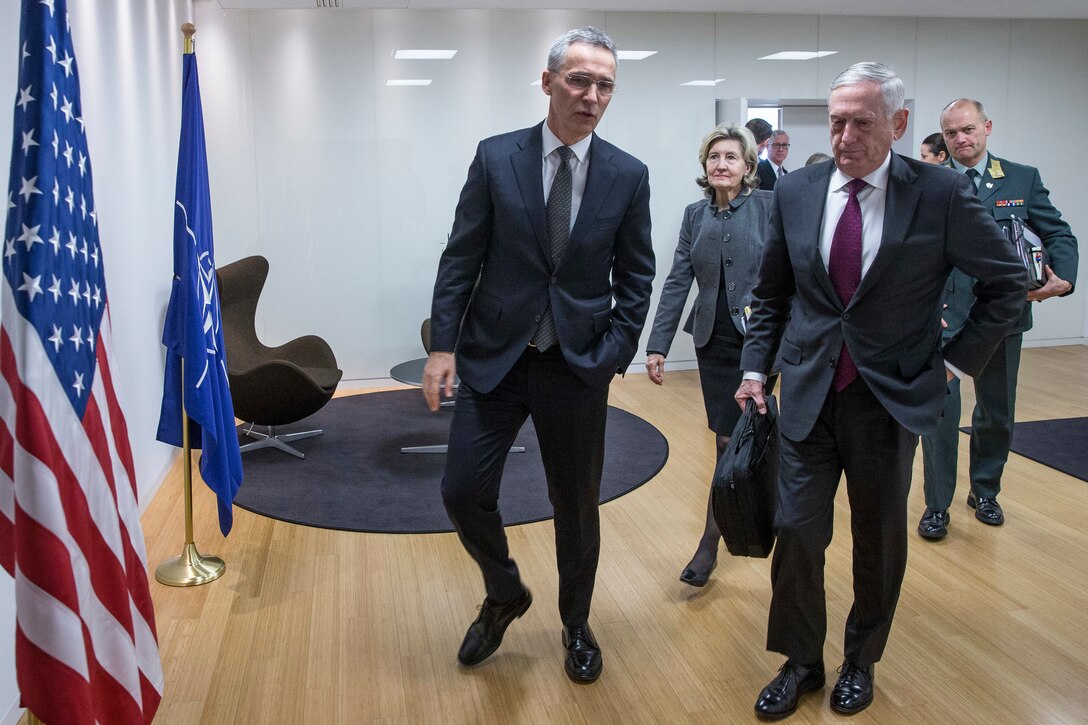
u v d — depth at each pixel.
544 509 4.26
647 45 7.40
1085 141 8.39
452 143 7.15
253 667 2.83
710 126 7.61
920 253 2.30
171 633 3.05
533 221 2.48
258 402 4.98
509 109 7.21
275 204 6.97
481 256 2.62
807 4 7.14
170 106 5.58
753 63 7.60
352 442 5.46
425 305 7.27
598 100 2.38
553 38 7.20
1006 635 3.01
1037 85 8.20
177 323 3.50
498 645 2.85
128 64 4.44
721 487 2.52
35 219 1.93
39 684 1.85
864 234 2.38
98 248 2.20
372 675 2.79
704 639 3.02
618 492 4.51
